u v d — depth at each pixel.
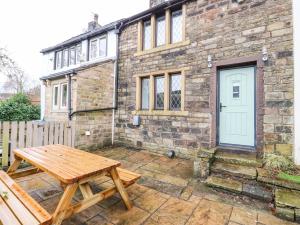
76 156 2.76
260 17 4.23
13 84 21.72
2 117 10.73
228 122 4.78
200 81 5.05
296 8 3.79
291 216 2.48
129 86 6.67
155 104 6.14
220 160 4.12
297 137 3.70
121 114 6.84
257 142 4.12
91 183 3.47
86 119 6.02
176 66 5.52
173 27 5.88
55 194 3.00
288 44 3.88
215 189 3.37
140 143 6.25
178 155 5.39
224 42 4.70
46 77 7.23
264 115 4.07
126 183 2.62
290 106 3.82
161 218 2.48
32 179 3.53
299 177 3.14
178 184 3.57
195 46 5.19
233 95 4.71
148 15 6.21
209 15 4.98
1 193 2.04
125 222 2.37
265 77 4.10
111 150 6.18
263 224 2.41
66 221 2.35
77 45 9.80
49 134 4.95
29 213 1.69
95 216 2.48
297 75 3.73
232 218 2.52
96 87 6.37
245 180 3.47
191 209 2.72
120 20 6.88
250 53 4.32
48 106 7.49
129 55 6.73
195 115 5.11
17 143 4.31
